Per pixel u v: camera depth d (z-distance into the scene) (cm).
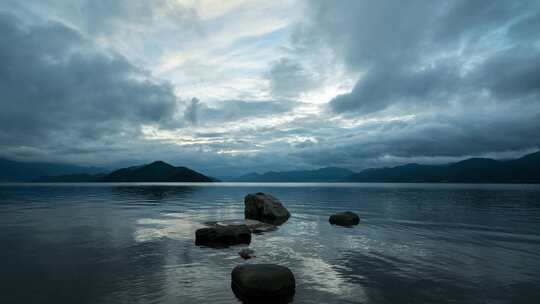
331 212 3425
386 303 884
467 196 6469
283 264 1292
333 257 1404
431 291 977
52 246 1603
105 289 987
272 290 922
